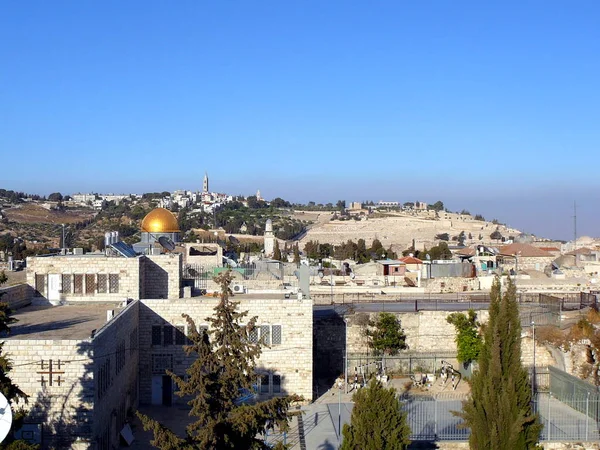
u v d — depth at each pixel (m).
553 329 53.31
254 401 44.66
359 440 29.27
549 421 39.09
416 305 59.03
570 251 128.75
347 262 115.12
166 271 50.41
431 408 43.16
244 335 25.30
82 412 29.86
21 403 29.67
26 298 46.16
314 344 54.31
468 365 52.38
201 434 23.56
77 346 29.98
